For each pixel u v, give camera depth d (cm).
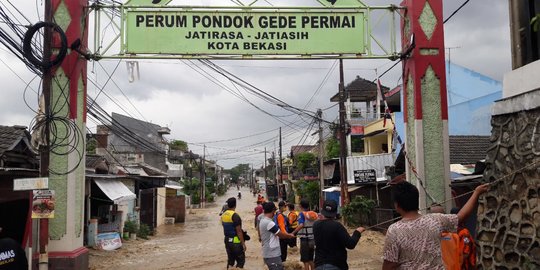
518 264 550
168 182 4341
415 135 1019
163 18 1017
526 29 633
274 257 852
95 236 1753
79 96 1006
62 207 966
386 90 3419
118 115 4291
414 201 390
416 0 1032
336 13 1046
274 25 1032
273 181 7912
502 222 585
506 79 637
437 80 1028
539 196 523
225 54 1019
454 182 1071
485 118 2084
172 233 2644
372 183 2255
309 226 1023
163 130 5072
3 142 1067
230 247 1049
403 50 1070
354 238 559
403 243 376
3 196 1023
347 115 3406
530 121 550
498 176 603
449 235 390
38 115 939
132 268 1401
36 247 1005
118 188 1939
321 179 2914
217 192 9819
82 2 1008
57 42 982
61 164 970
